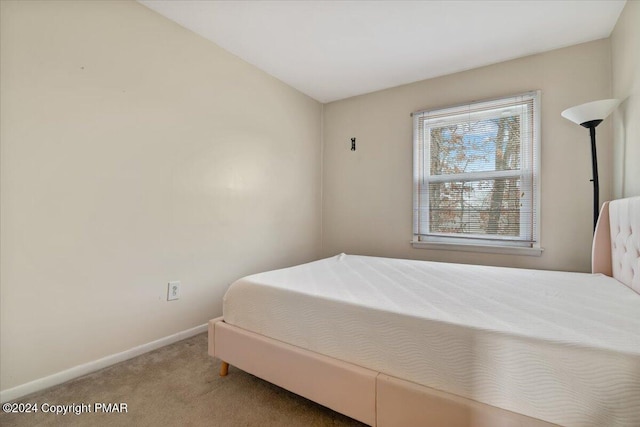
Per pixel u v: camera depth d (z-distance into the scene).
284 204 2.98
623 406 0.76
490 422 0.90
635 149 1.69
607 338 0.90
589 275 1.85
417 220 2.87
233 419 1.31
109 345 1.76
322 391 1.24
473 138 2.60
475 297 1.36
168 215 2.04
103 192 1.71
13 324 1.42
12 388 1.42
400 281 1.68
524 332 0.95
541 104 2.32
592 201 2.16
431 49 2.33
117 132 1.77
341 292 1.43
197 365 1.77
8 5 1.38
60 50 1.54
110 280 1.75
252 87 2.62
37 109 1.47
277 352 1.39
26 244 1.45
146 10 1.89
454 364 0.99
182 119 2.11
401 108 2.97
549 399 0.84
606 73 2.12
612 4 1.80
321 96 3.29
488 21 1.97
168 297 2.04
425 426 1.01
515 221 2.43
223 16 1.97
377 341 1.15
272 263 2.85
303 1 1.81
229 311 1.64
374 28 2.07
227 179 2.43
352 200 3.27
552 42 2.20
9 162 1.39
